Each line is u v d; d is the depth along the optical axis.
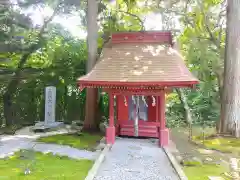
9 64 15.14
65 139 11.25
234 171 7.24
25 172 6.88
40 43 15.39
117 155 8.77
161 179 6.70
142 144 10.32
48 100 14.43
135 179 6.68
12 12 13.62
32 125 15.52
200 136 12.16
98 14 15.07
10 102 15.28
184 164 7.86
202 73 16.62
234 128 11.84
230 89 12.04
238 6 11.88
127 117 11.73
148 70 9.54
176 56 10.38
